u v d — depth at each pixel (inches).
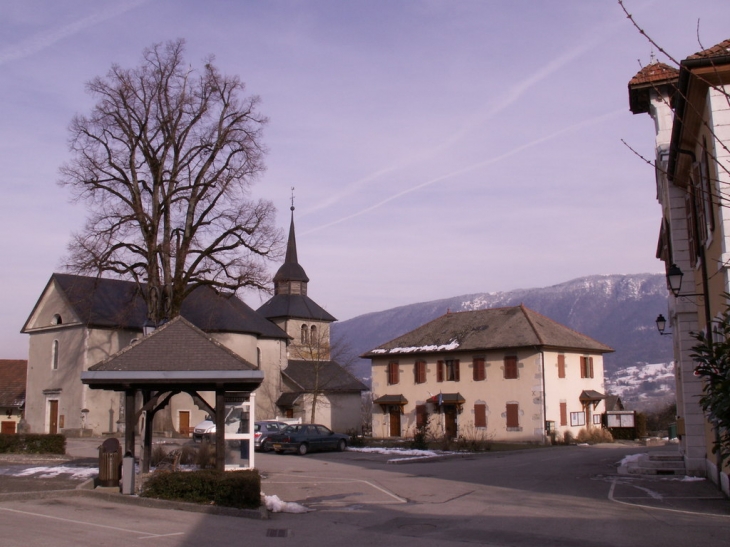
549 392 1790.1
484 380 1873.8
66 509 556.7
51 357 1915.6
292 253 2630.4
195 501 575.2
